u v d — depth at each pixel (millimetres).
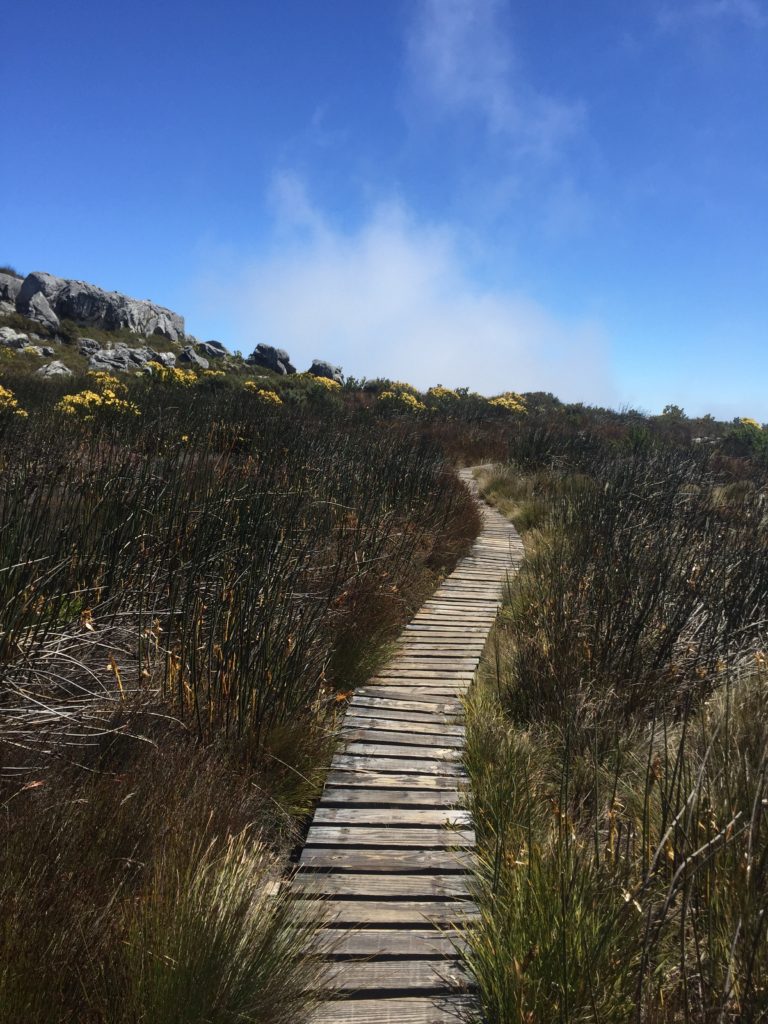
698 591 5152
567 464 15008
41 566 3994
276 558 4855
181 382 20688
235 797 3104
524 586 6684
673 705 4215
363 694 4934
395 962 2465
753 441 18844
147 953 2059
